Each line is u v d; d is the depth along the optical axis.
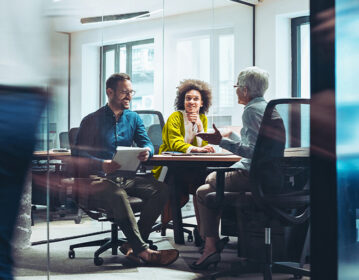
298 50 5.57
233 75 5.43
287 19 5.61
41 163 1.33
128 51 4.20
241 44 5.53
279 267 2.28
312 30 0.57
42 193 2.07
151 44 4.51
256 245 2.50
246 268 2.39
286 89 5.61
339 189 0.56
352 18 0.55
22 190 1.34
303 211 2.20
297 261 2.44
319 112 0.57
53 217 2.88
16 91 1.18
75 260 2.81
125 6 4.16
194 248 3.21
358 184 0.56
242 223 2.47
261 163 2.00
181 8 4.84
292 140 2.02
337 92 0.56
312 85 0.58
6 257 1.37
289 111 2.01
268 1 5.61
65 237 3.19
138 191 2.83
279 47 5.61
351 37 0.55
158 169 3.32
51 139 2.25
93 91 3.75
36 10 1.13
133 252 2.71
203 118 3.29
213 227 2.54
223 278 2.38
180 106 3.25
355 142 0.56
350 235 0.57
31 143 1.26
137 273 2.52
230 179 2.30
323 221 0.57
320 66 0.57
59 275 2.40
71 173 2.36
